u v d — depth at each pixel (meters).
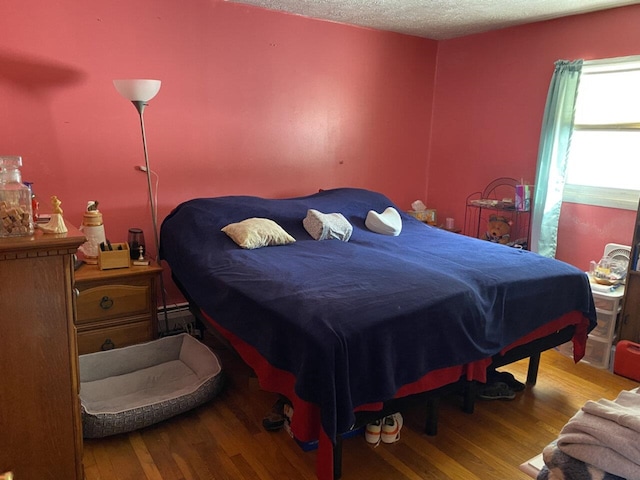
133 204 3.07
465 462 2.04
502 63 3.79
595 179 3.41
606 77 3.30
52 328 1.53
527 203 3.59
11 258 1.42
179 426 2.21
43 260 1.48
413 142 4.36
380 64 3.97
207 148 3.27
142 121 2.79
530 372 2.68
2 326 1.46
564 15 3.35
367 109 3.99
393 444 2.14
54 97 2.72
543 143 3.44
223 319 2.19
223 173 3.37
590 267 3.32
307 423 1.66
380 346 1.75
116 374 2.50
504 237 3.75
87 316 2.57
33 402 1.55
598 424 1.03
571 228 3.49
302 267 2.32
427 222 4.18
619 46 3.12
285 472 1.93
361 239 3.03
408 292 1.98
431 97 4.38
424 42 4.20
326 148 3.83
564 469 1.02
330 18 3.56
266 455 2.03
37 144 2.72
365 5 3.20
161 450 2.04
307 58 3.58
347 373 1.65
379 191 4.23
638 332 2.84
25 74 2.62
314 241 2.91
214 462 1.97
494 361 2.26
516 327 2.28
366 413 1.81
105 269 2.63
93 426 2.02
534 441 2.19
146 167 2.92
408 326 1.83
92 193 2.93
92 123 2.86
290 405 2.11
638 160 3.19
